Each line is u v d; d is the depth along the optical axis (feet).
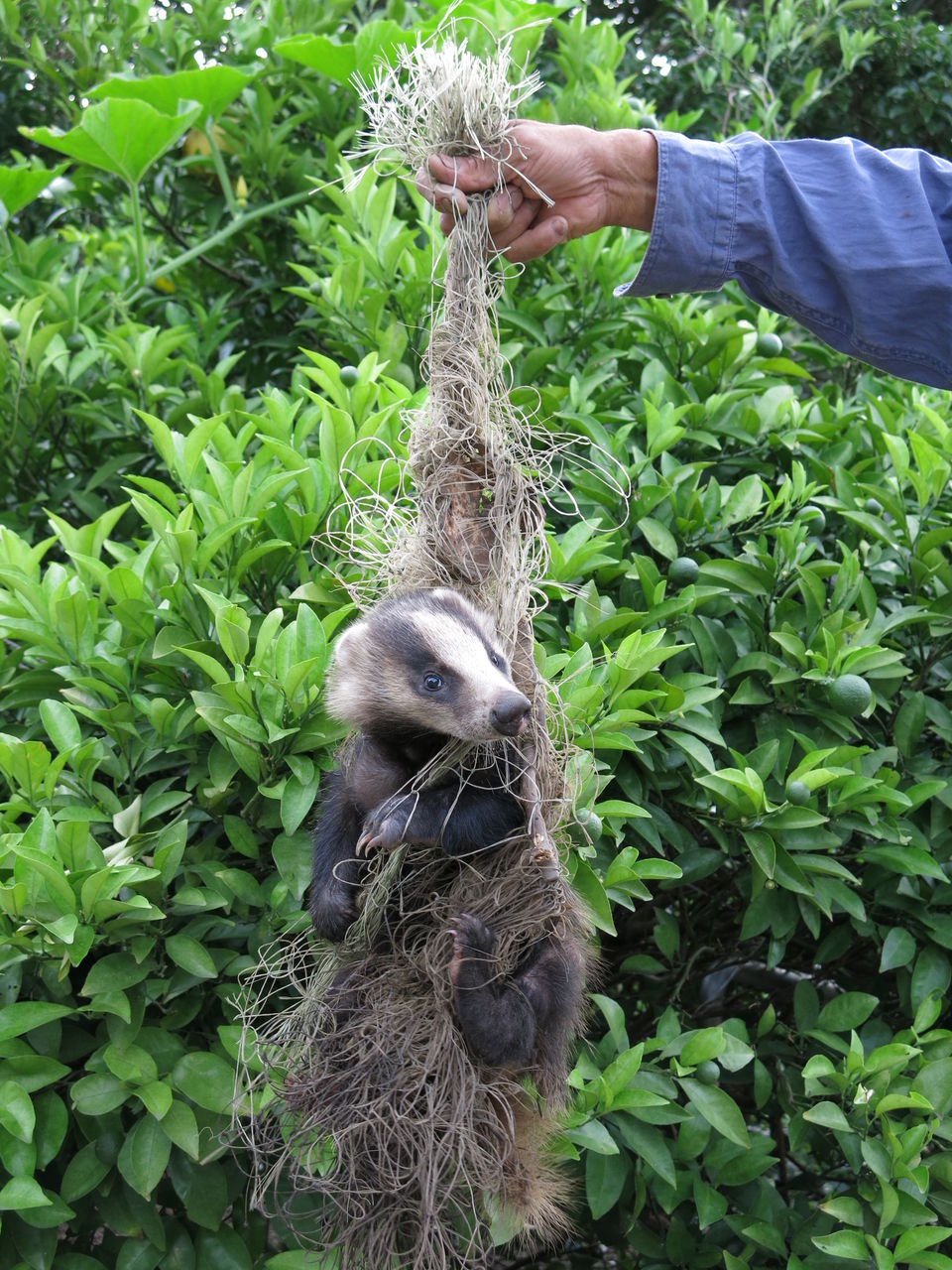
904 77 9.75
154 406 5.16
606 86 5.81
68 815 3.81
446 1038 3.20
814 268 3.84
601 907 3.77
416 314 5.00
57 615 4.09
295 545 4.25
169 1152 3.66
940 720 4.43
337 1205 3.20
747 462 4.91
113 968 3.69
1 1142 3.56
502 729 3.27
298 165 6.01
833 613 4.35
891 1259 3.77
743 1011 4.89
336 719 3.60
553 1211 3.62
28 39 6.99
